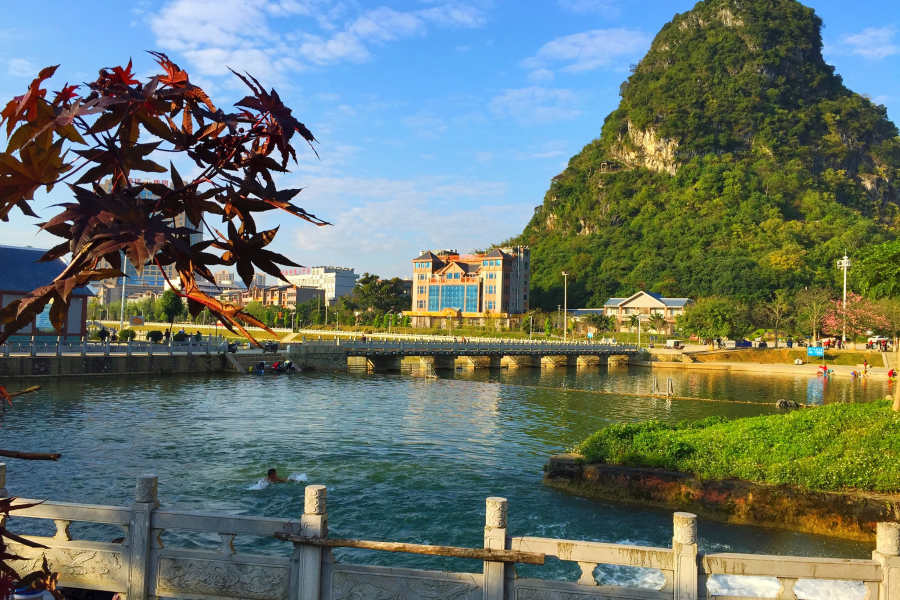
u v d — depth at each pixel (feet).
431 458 69.46
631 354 285.23
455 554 19.51
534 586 19.61
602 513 49.65
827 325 298.35
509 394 141.38
